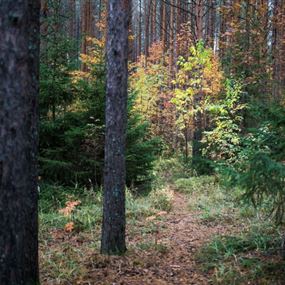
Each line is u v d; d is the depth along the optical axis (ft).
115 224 22.75
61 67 37.99
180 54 70.49
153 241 25.53
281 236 23.11
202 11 55.62
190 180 43.80
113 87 22.22
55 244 25.53
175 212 33.76
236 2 51.49
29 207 11.66
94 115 37.83
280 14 52.11
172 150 62.75
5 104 11.07
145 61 75.41
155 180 45.42
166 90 66.64
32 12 11.44
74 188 36.88
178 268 20.80
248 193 18.04
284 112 19.44
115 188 22.68
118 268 20.67
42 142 37.50
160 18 97.14
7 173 11.16
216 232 27.04
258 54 48.42
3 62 11.04
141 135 41.88
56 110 39.04
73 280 19.07
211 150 46.19
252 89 47.83
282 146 19.15
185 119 52.31
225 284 18.15
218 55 60.80
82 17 84.12
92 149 37.47
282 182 16.96
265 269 18.88
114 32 21.85
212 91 48.57
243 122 45.83
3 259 11.24
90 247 24.57
